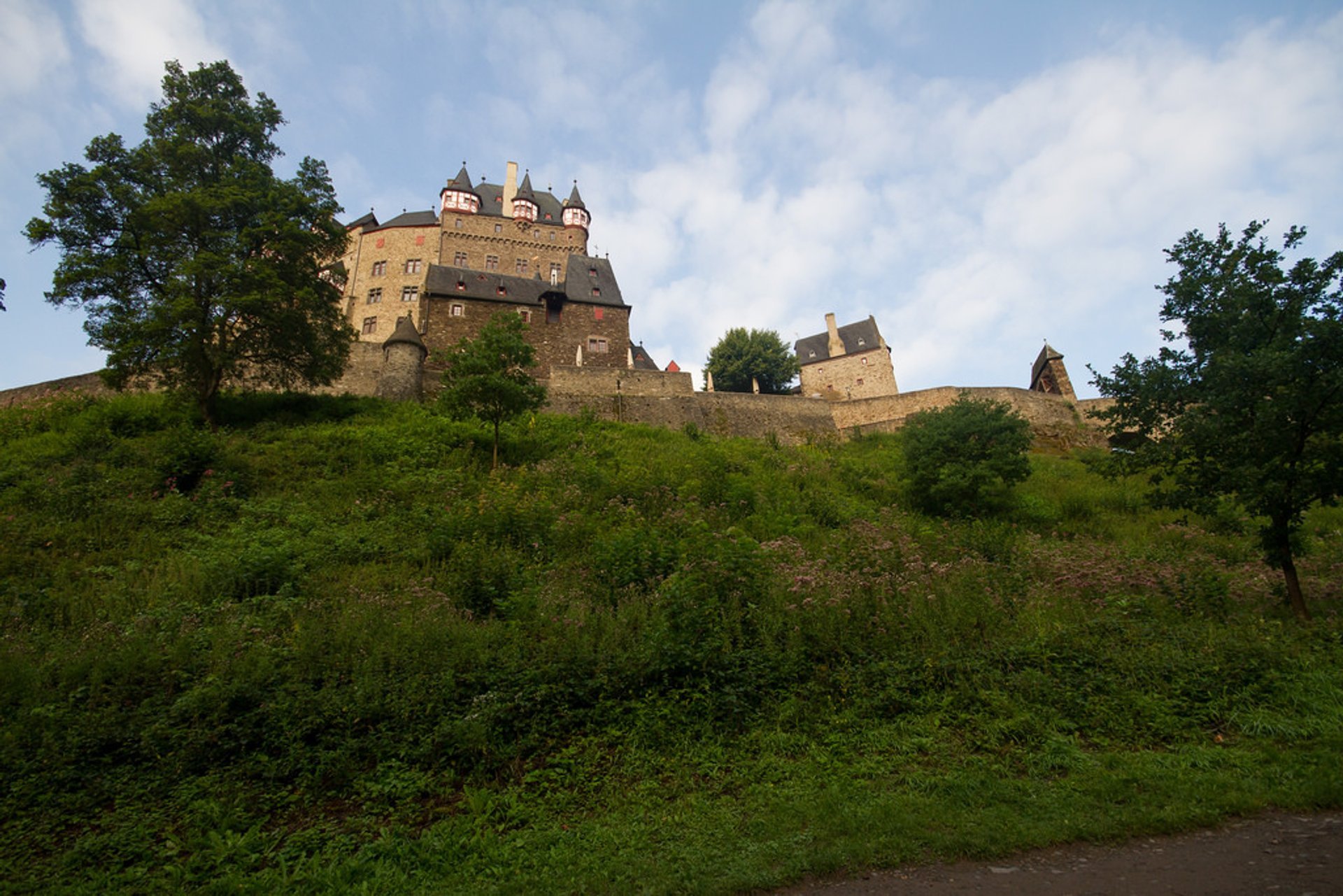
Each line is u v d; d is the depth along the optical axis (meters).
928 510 19.83
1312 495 9.48
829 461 24.78
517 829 5.21
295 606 8.90
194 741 5.80
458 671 6.81
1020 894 4.00
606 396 30.25
